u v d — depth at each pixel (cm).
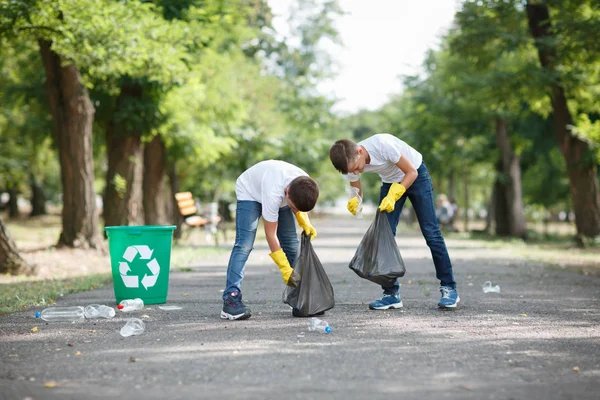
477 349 520
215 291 932
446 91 3281
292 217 691
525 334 586
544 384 418
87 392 398
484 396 389
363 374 439
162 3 1811
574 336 580
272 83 3038
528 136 3112
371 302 805
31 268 1188
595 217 2308
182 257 1575
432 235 721
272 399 381
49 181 5762
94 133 2306
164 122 1936
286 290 688
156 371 448
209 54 2081
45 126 2262
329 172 4988
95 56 1345
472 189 5906
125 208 1986
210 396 388
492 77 2166
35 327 623
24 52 1930
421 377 432
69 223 1675
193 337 568
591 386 414
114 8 1362
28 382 421
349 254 1780
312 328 597
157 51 1465
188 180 3622
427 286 994
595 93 2269
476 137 3516
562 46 2023
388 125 5238
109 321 661
